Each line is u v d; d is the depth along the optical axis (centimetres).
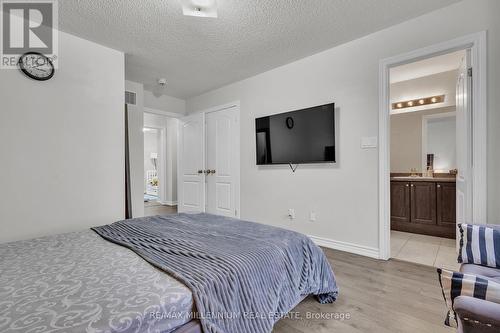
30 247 140
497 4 189
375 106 251
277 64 326
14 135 210
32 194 218
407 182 363
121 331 72
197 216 221
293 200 321
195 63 320
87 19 221
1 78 205
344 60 272
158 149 728
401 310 160
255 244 140
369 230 256
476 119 196
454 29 206
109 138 267
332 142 275
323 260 167
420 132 404
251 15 218
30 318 74
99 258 122
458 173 252
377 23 234
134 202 368
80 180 246
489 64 192
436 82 379
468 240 142
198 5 194
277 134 329
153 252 128
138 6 204
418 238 330
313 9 211
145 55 295
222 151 414
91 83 256
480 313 66
